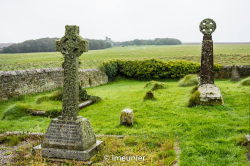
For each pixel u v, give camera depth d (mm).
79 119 8344
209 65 15242
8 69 27688
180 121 11719
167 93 18828
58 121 8258
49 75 22047
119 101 17047
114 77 32469
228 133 9938
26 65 32500
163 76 31250
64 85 8359
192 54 57250
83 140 7934
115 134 10539
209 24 15398
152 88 21234
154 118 12594
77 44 8289
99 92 21750
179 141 9219
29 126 11922
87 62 39812
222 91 17859
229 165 7219
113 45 127688
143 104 15562
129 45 125562
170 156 7836
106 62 31547
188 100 15500
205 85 15086
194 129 10500
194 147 8516
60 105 14898
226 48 77938
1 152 8734
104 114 13961
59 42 8445
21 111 13820
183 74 30656
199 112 13328
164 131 10484
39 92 20750
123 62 32812
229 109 13758
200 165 7230
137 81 31484
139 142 9141
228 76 28906
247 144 8477
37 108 14109
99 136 10008
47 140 8188
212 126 10594
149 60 32000
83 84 25188
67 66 8352
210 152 8102
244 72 28766
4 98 17594
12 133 10570
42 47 81688
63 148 8008
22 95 18969
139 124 11680
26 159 7957
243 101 15109
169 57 45844
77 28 8516
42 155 8078
